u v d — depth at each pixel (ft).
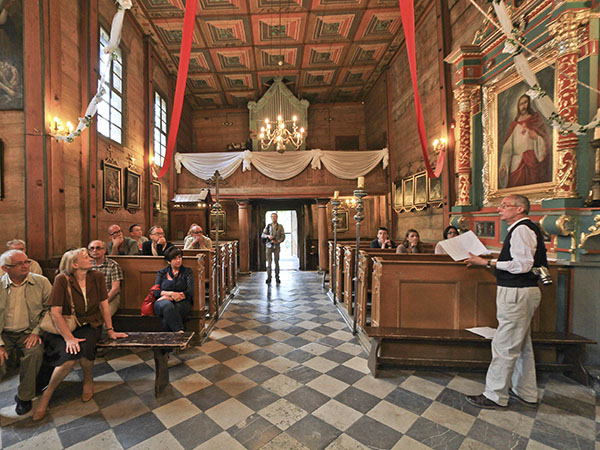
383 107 31.50
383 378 8.88
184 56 12.05
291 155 28.96
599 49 9.65
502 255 7.50
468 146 15.81
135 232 15.10
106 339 8.23
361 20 23.34
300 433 6.54
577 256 9.73
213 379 8.86
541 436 6.42
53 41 13.38
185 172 30.01
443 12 19.07
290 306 17.15
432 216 21.42
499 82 13.93
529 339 7.58
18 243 10.37
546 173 11.50
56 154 13.51
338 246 17.46
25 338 8.61
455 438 6.37
